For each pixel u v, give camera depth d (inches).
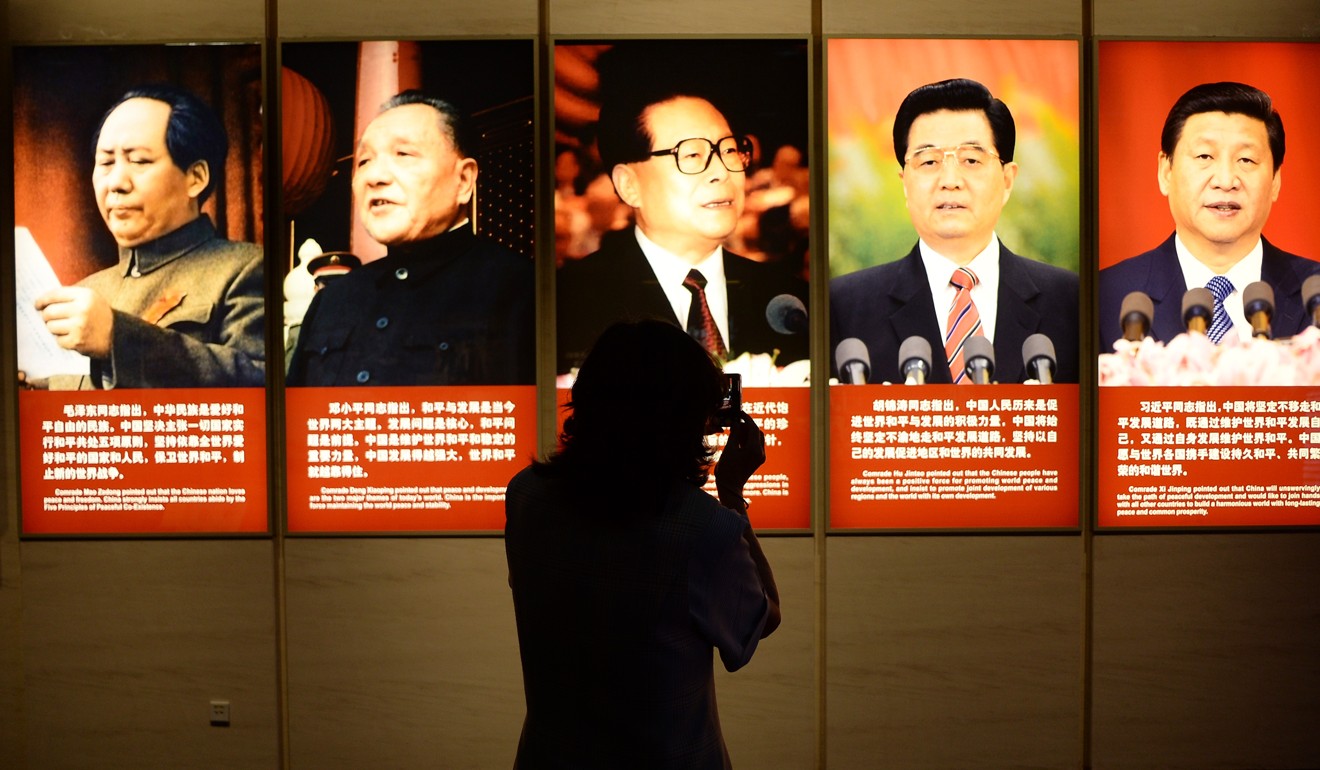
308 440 116.7
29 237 116.4
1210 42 117.3
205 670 118.7
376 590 117.9
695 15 116.0
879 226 116.9
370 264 116.1
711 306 116.6
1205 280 118.0
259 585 118.3
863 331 117.0
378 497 117.3
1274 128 117.7
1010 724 119.3
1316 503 119.0
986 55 116.4
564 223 115.8
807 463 117.3
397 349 116.5
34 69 115.9
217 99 116.0
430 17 115.9
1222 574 119.6
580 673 50.9
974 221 116.8
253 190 116.1
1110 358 118.2
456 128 115.9
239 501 117.8
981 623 118.8
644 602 50.1
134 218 116.3
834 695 118.9
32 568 117.9
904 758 119.3
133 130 116.0
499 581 117.8
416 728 118.7
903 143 116.7
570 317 116.2
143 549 117.9
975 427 117.5
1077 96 116.8
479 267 116.3
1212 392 118.2
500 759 118.7
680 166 115.9
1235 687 120.0
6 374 118.0
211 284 116.5
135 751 118.7
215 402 117.0
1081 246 117.2
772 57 115.6
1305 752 120.4
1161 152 117.8
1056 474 118.0
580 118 115.5
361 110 115.6
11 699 119.9
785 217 116.4
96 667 118.4
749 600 52.9
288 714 118.6
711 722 53.1
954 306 117.1
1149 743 120.2
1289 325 118.1
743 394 116.9
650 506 51.1
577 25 115.9
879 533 118.0
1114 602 119.3
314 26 115.7
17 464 117.1
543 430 117.3
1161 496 118.9
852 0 116.3
